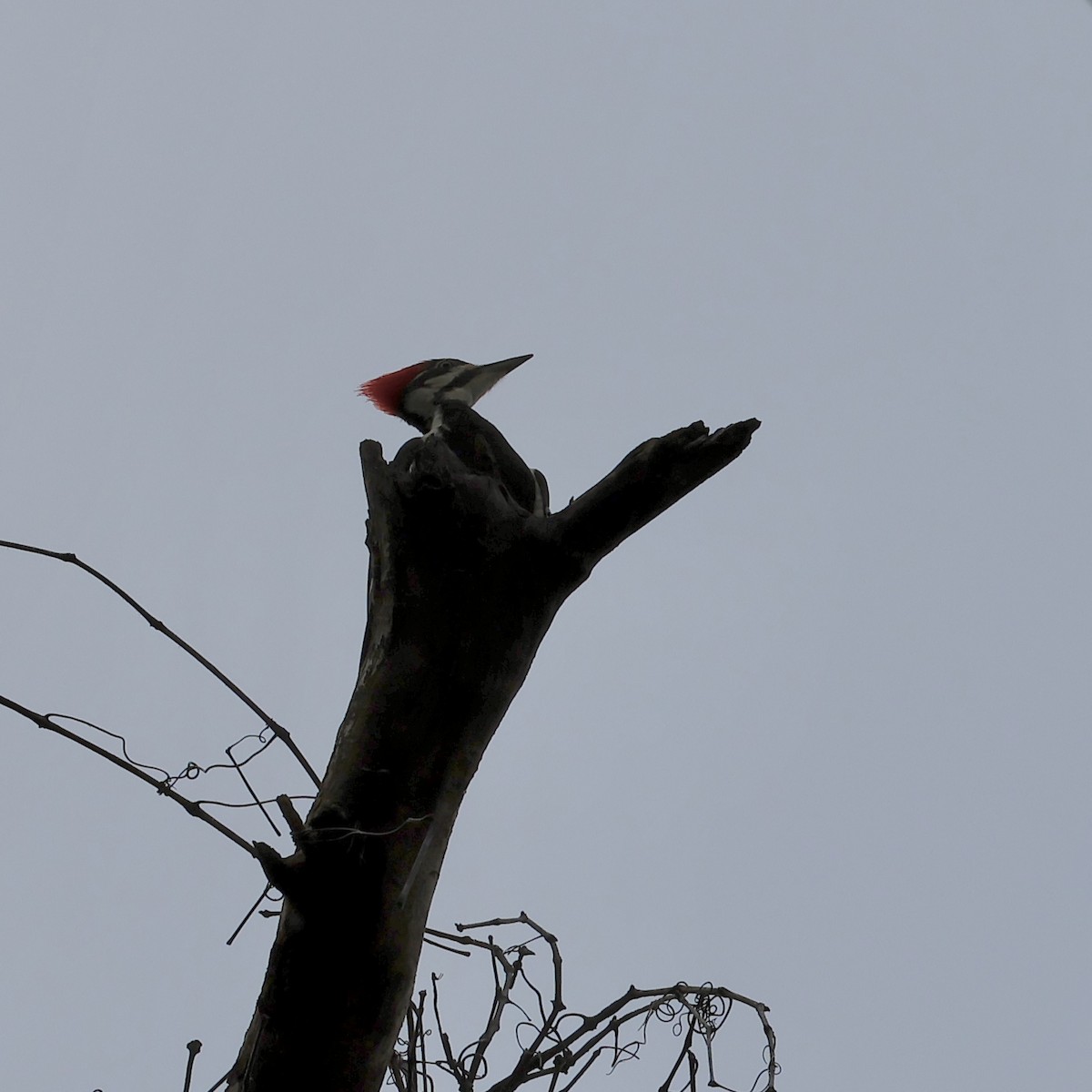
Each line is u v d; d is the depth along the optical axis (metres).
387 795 6.06
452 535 6.52
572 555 6.55
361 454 7.01
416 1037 7.69
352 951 5.78
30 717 6.91
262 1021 5.84
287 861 5.71
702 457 6.62
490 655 6.38
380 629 6.48
